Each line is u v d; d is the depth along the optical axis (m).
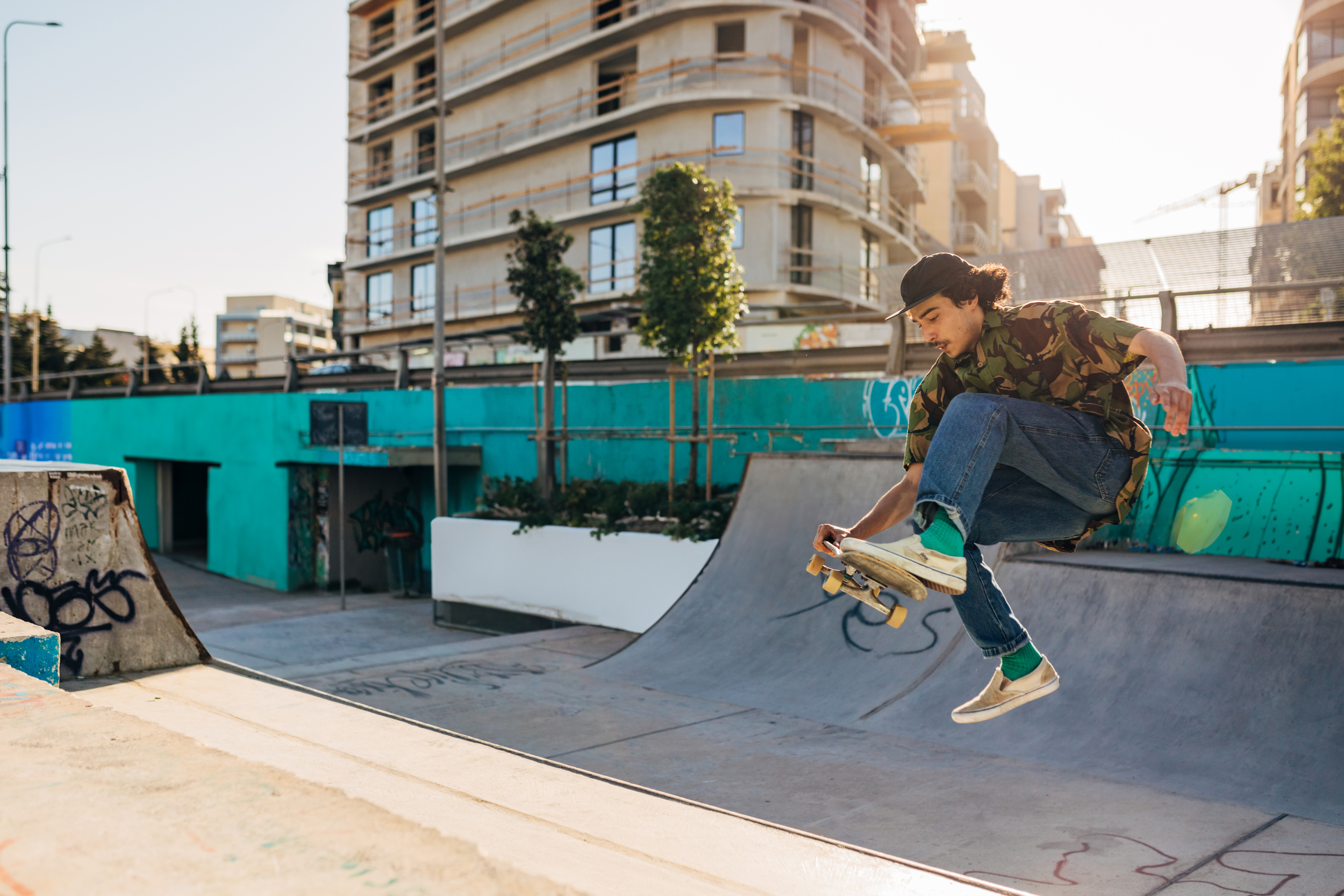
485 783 2.38
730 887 1.70
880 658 7.45
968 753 5.71
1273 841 4.16
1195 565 7.82
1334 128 21.36
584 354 25.20
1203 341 10.50
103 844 1.02
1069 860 4.05
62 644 3.65
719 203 12.44
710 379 12.55
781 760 5.81
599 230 27.27
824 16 25.00
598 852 1.87
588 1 27.70
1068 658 6.50
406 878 0.93
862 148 27.52
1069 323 1.66
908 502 1.93
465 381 18.81
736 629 8.70
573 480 13.82
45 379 30.84
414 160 33.28
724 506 11.36
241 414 20.03
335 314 46.28
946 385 1.89
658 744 6.29
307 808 1.15
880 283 14.35
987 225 43.19
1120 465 1.66
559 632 11.05
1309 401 9.56
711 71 25.09
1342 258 9.99
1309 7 38.41
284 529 18.78
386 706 7.52
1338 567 7.81
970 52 35.66
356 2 35.25
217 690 3.49
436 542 13.85
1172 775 5.05
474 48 31.16
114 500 3.97
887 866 1.89
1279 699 5.42
